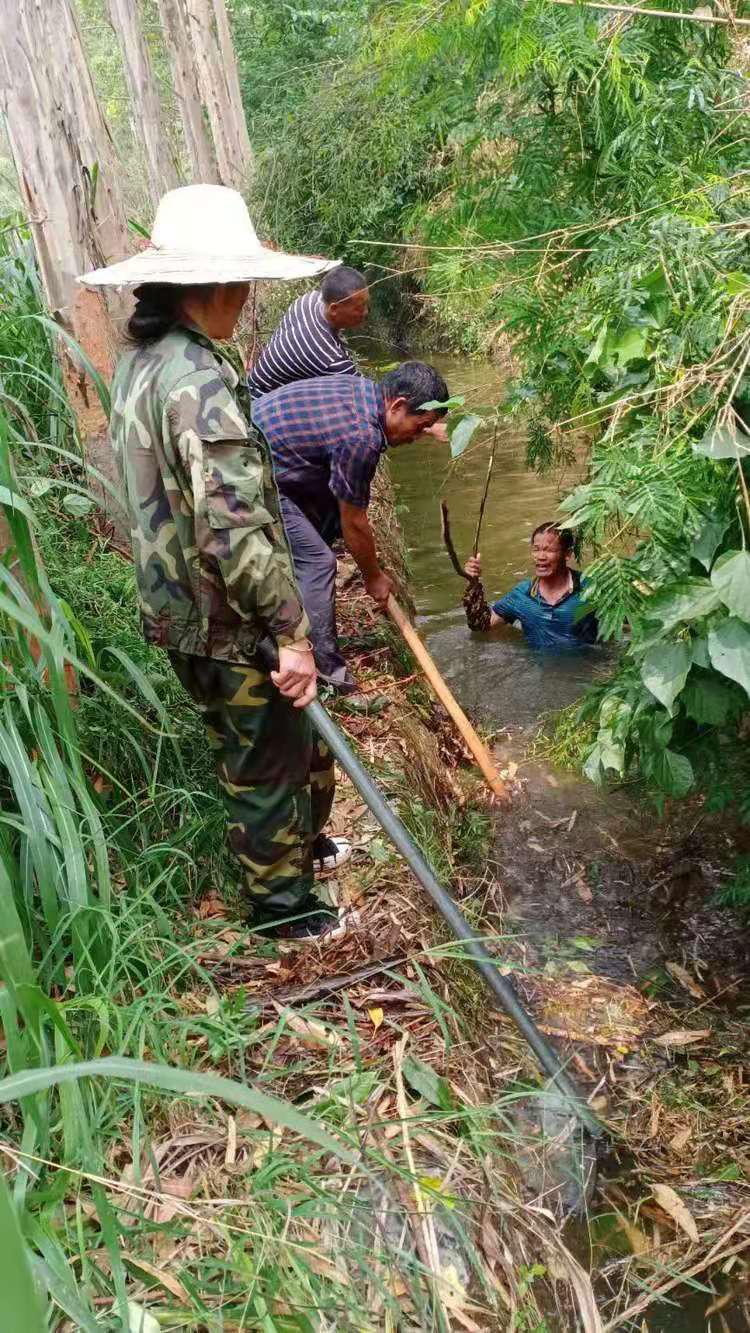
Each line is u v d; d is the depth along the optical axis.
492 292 2.86
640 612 2.21
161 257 2.11
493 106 3.19
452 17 2.91
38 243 3.64
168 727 2.75
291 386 3.55
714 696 2.45
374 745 3.55
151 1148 1.82
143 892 2.30
